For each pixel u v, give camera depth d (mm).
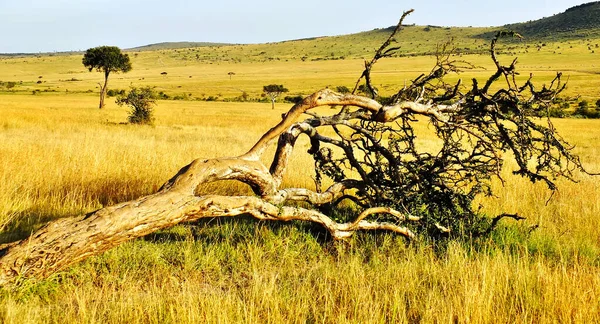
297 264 5070
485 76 93438
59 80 148625
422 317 3688
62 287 4062
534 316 3787
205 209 4391
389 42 5457
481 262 4867
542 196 8812
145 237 5496
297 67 186500
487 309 3689
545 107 5613
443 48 5832
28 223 5867
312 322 3713
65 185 7594
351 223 5641
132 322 3480
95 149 11078
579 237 6285
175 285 4254
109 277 4305
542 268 4652
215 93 103125
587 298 3949
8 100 59938
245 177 4859
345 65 180750
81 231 3795
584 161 18562
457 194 6301
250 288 4184
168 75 170250
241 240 5480
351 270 4512
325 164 7035
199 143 15789
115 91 86938
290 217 5137
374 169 6438
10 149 10281
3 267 3582
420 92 5895
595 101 65188
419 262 5070
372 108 5266
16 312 3338
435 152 18031
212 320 3465
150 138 18844
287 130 5656
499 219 6387
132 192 7566
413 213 6344
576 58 161750
